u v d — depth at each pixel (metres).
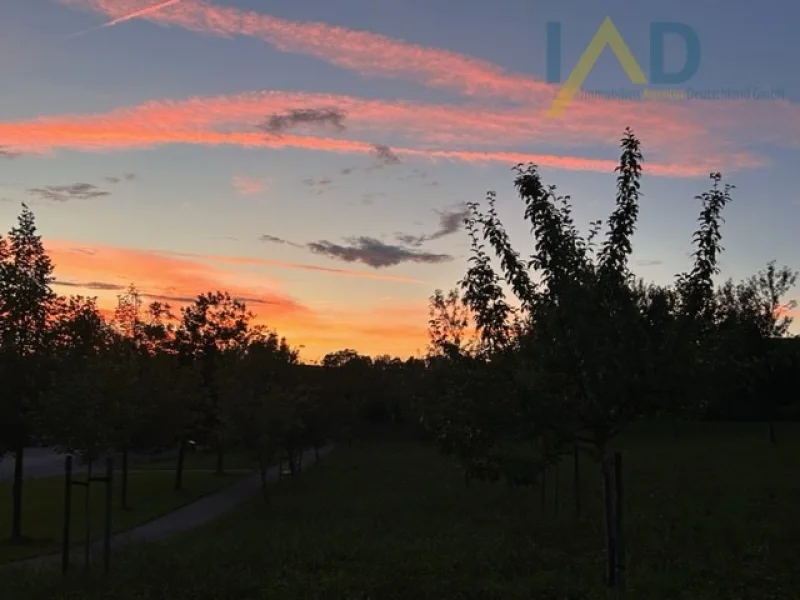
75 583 11.66
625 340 8.51
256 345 35.75
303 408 33.81
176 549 15.06
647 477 26.98
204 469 47.00
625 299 8.74
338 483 31.55
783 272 42.91
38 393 18.56
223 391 29.31
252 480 38.16
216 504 27.81
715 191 9.25
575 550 13.40
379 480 31.62
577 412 8.98
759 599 9.70
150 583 11.40
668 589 9.94
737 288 41.16
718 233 9.20
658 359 8.51
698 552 12.90
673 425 10.38
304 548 13.98
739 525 15.69
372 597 10.07
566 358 8.64
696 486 23.67
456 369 9.65
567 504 20.52
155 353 34.59
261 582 11.16
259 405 27.66
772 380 47.19
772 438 45.91
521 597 9.69
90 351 21.25
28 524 22.38
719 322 9.38
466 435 9.41
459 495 23.70
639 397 8.72
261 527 19.16
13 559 16.02
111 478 12.84
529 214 9.56
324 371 52.12
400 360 73.12
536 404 8.83
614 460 9.58
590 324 8.58
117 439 21.09
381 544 14.30
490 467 9.51
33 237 19.52
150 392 28.56
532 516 18.28
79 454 18.73
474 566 11.82
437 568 11.70
